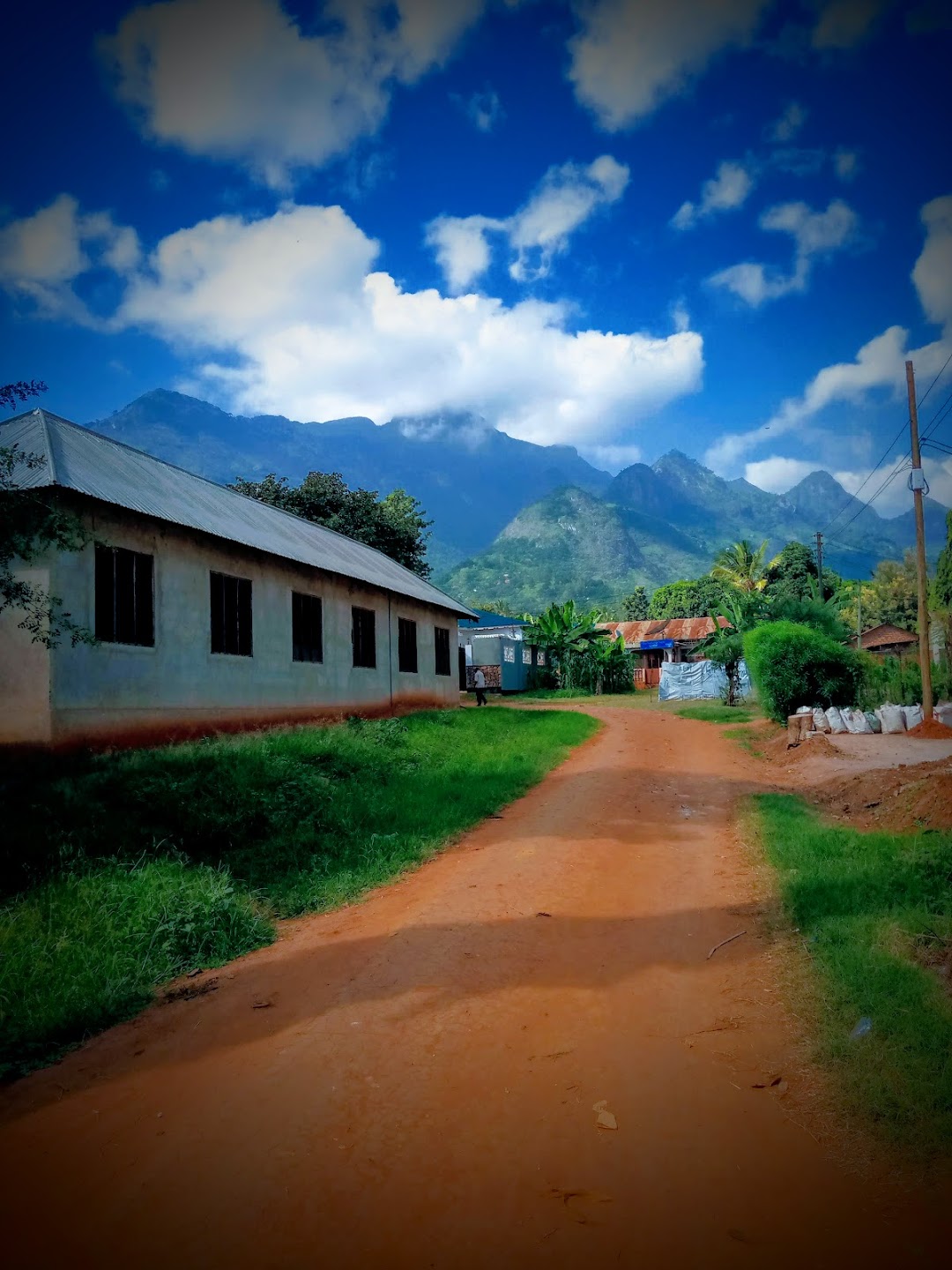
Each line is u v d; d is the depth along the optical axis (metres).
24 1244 2.61
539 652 42.03
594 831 8.50
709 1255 2.42
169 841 7.41
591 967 4.77
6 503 7.45
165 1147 3.14
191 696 11.93
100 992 4.71
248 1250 2.53
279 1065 3.75
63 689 9.59
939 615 24.97
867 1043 3.53
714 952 4.93
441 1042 3.88
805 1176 2.76
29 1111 3.52
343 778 10.55
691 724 21.08
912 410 17.28
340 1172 2.90
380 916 6.01
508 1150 2.99
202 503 13.50
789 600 26.67
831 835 7.39
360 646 17.62
